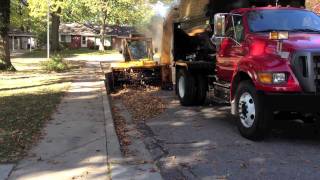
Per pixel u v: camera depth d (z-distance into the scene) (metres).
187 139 9.93
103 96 15.95
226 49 11.37
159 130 10.92
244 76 10.20
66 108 13.23
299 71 8.88
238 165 7.91
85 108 13.25
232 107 10.34
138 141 9.76
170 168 7.82
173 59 15.80
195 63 13.77
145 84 19.48
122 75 19.12
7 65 28.70
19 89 18.14
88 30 96.56
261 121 9.23
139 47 21.06
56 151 8.47
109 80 18.73
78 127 10.55
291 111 8.98
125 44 21.09
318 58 8.85
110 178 7.09
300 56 8.87
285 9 11.00
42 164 7.68
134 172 7.40
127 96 17.14
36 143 9.00
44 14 51.34
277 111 9.08
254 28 10.44
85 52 67.19
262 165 7.89
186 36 15.38
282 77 8.95
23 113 12.22
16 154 8.20
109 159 8.07
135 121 12.15
